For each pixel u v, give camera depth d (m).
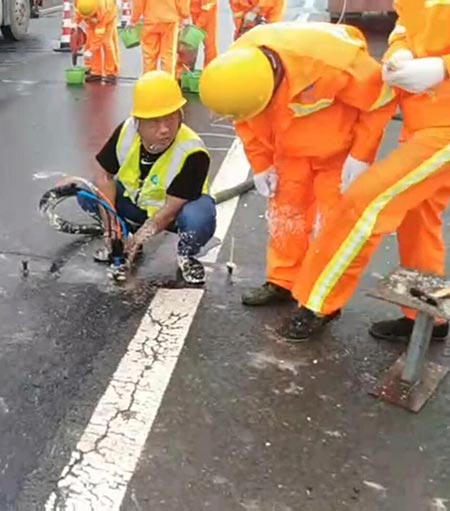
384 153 6.33
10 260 4.18
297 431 2.87
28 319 3.59
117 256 4.02
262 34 3.08
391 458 2.75
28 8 12.87
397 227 3.15
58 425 2.86
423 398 3.07
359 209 3.06
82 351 3.35
